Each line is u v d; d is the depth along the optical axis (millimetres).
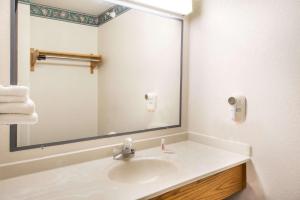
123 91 1438
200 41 1542
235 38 1321
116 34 1388
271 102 1170
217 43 1425
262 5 1188
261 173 1228
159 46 1538
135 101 1489
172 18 1550
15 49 984
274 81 1153
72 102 1250
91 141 1220
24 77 1052
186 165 1135
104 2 1313
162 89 1578
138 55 1486
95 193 836
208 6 1472
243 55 1285
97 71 1344
